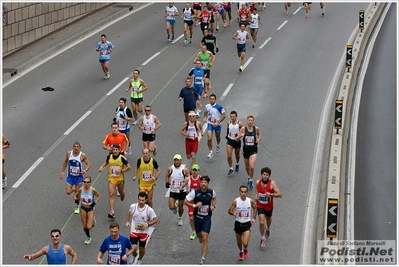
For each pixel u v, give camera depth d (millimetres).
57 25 108250
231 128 59781
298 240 51094
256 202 49500
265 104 78812
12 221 53719
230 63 94562
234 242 50938
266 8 130125
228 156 60469
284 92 82938
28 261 48469
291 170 62406
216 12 110938
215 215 54688
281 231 52250
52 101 79500
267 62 95125
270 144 67875
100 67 92562
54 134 70312
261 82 86562
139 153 66125
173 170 51688
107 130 71562
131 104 75438
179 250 49875
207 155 65688
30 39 100250
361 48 103250
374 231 53094
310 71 91188
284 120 74125
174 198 52156
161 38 107750
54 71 90500
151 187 53375
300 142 68438
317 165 63438
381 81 90125
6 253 49375
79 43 103938
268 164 63469
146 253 49375
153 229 52656
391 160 66375
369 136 72188
